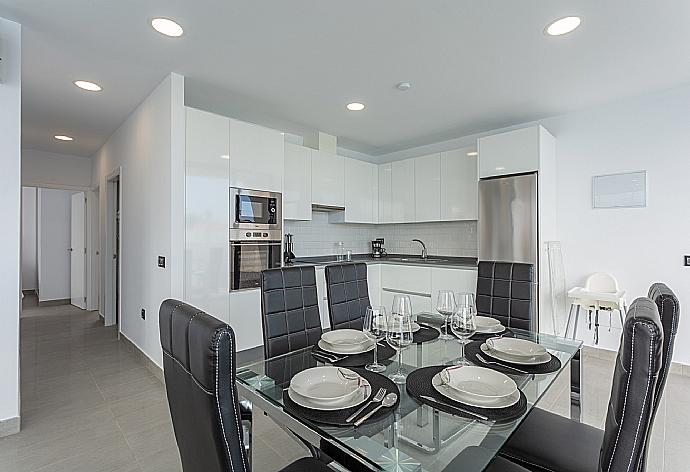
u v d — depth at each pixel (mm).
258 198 3365
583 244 3520
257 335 3338
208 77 2836
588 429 1417
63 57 2514
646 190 3189
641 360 808
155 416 2350
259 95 3203
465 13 2004
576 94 3166
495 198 3604
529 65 2631
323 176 4328
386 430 1064
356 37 2258
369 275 4508
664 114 3111
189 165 2861
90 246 5652
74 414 2367
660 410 2430
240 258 3215
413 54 2471
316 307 2086
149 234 3176
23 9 1977
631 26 2125
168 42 2320
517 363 1520
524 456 1259
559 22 2092
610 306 3096
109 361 3396
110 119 3826
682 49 2395
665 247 3107
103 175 4859
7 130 2105
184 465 966
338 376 1328
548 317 3430
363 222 4910
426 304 4176
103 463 1858
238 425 768
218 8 1959
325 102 3363
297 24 2115
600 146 3441
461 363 1562
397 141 4738
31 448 1981
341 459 1091
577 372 1851
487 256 3641
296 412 1117
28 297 6926
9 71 2104
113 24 2117
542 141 3404
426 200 4555
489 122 3941
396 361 1595
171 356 943
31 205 7293
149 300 3182
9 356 2119
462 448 999
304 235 4641
